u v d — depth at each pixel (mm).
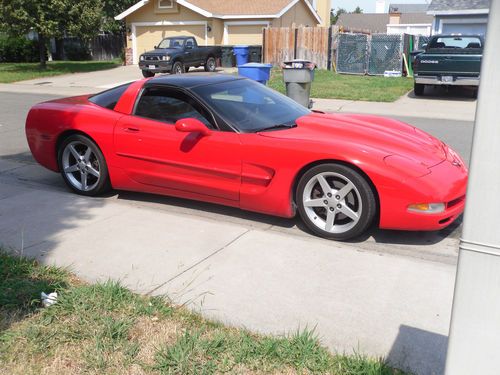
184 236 4480
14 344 2834
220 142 4793
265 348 2787
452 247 4402
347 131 4715
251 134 4734
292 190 4605
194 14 27828
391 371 2637
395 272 3816
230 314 3201
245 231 4602
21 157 7762
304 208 4566
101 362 2686
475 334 1861
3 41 33250
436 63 14797
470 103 13984
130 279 3676
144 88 5406
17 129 10062
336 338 2967
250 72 13422
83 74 24484
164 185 5258
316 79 19766
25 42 33625
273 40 24234
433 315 3225
